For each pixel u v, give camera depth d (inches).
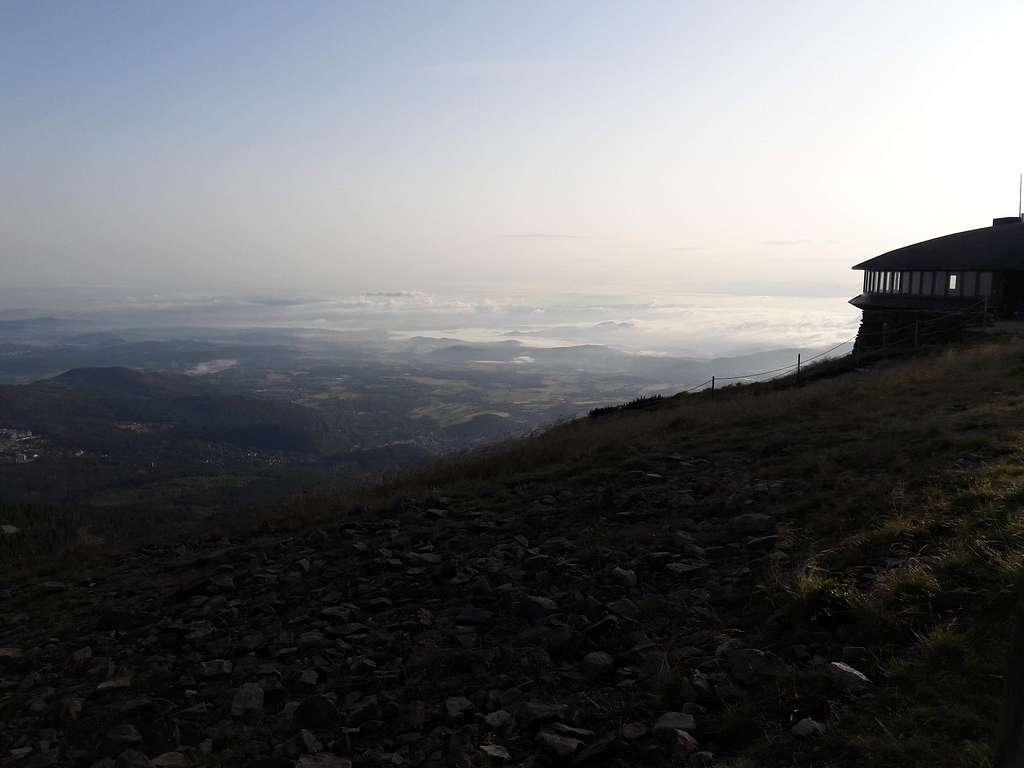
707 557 394.0
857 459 519.8
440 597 405.7
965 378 841.5
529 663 301.3
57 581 588.1
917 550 313.3
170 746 278.4
